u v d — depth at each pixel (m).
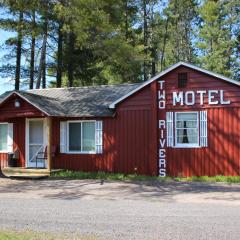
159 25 53.03
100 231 11.41
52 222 12.63
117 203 16.33
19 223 12.51
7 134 28.42
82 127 26.31
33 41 40.47
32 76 41.44
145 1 50.31
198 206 15.48
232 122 23.02
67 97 28.61
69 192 19.30
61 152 26.66
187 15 58.06
